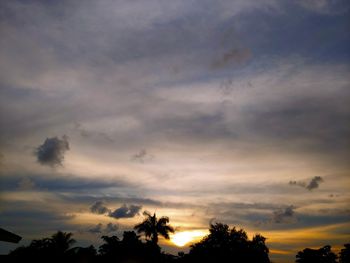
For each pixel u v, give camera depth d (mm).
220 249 50406
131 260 49625
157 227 51656
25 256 44625
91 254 50500
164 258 51125
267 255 51594
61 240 47781
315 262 67250
